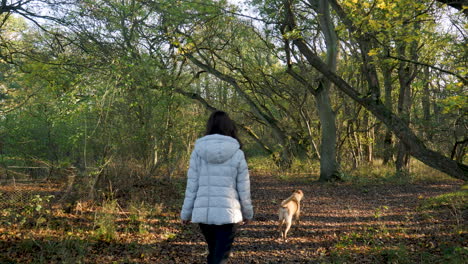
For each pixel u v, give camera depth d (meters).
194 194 3.05
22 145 8.99
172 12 10.73
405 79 14.93
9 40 8.88
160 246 5.23
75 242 4.92
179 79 11.95
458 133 12.11
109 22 8.58
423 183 12.78
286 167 16.95
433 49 11.83
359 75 16.25
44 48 8.73
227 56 16.58
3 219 5.78
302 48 11.39
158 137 10.00
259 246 5.45
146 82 9.44
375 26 7.52
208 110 15.52
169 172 10.53
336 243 5.54
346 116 16.17
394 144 18.00
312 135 16.56
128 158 9.43
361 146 19.16
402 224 6.68
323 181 13.49
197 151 3.07
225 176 3.00
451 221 6.62
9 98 9.79
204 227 3.04
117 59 8.09
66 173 7.81
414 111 17.02
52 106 8.31
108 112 8.03
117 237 5.45
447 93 9.77
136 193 8.30
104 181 8.33
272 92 16.67
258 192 11.20
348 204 9.02
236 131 3.28
